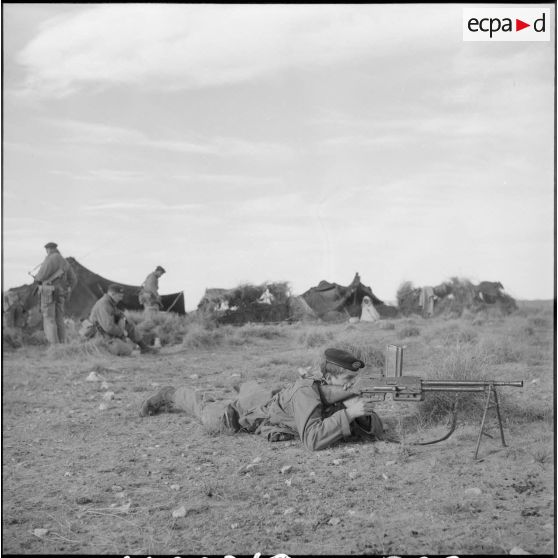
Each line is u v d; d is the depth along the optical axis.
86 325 14.41
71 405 8.63
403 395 5.78
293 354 12.81
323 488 4.96
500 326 17.03
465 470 5.22
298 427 6.11
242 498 4.84
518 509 4.40
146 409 7.69
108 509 4.68
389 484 4.99
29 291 17.17
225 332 18.03
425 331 15.52
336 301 23.05
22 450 6.32
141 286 22.50
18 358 13.82
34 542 4.18
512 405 6.92
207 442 6.42
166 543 4.09
